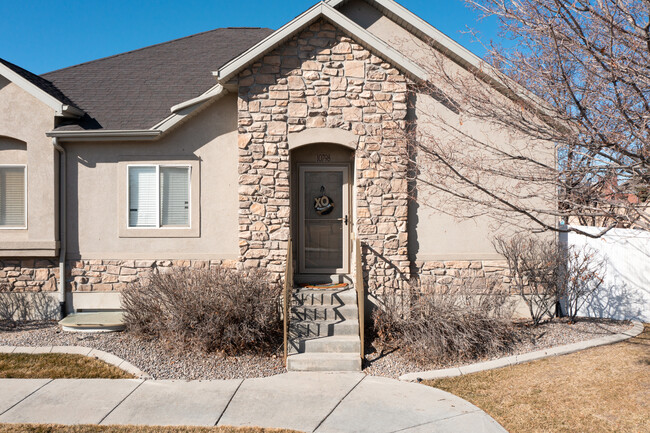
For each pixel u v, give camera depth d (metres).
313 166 10.86
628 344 8.52
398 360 8.09
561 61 5.99
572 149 6.31
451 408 6.30
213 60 12.84
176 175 10.59
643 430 5.53
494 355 8.16
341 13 10.31
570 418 5.93
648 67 5.47
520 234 10.21
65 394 6.67
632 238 10.22
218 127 10.52
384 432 5.66
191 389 6.93
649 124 5.71
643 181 5.93
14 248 10.11
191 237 10.46
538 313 9.95
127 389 6.88
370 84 9.90
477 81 8.01
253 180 9.84
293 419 5.98
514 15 6.14
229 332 8.22
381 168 9.92
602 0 5.71
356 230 9.97
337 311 9.10
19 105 10.22
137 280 10.38
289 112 9.86
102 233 10.46
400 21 10.76
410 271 10.21
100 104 11.09
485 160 7.65
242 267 9.82
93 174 10.48
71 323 9.16
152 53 13.19
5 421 5.81
